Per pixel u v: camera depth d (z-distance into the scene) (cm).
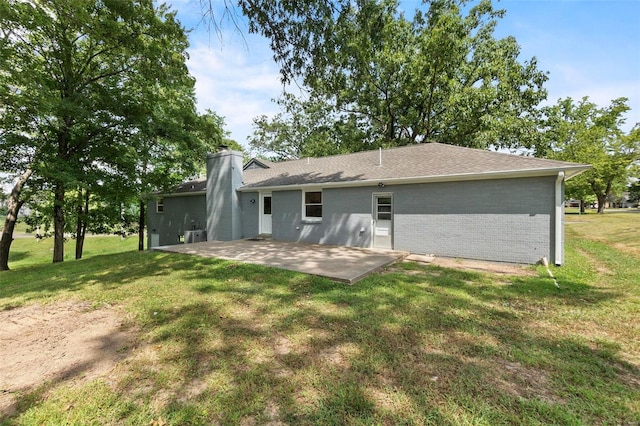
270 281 559
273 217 1214
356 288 515
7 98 850
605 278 584
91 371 274
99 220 1532
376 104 1914
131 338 339
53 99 879
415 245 895
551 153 2056
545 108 1791
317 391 239
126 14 919
